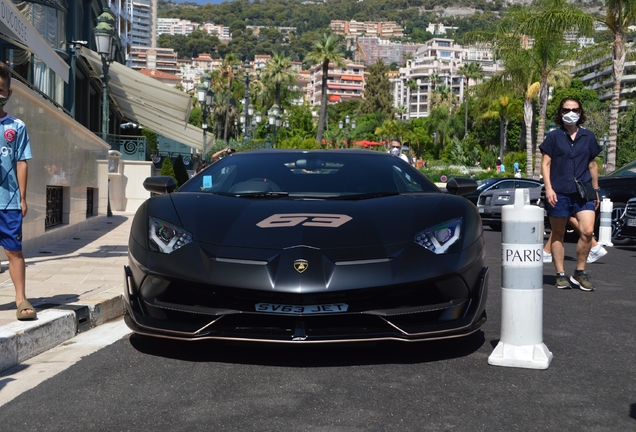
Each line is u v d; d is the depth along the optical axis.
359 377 3.01
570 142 5.69
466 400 2.71
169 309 3.27
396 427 2.40
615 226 10.54
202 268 3.23
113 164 17.44
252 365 3.20
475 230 3.57
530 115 41.62
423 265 3.25
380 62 126.38
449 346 3.59
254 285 3.11
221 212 3.66
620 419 2.51
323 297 3.11
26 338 3.46
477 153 78.44
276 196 4.02
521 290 3.27
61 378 3.05
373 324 3.18
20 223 3.76
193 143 26.36
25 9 12.84
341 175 4.36
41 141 7.58
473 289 3.39
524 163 66.25
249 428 2.39
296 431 2.36
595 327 4.20
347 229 3.43
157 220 3.62
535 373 3.12
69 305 4.16
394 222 3.52
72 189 9.43
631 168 11.05
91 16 18.91
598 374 3.12
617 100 26.88
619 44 26.61
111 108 24.66
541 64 33.25
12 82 6.19
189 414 2.54
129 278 3.53
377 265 3.21
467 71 95.62
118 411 2.59
